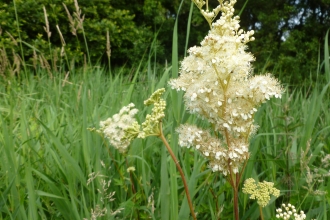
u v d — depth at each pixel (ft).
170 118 1.62
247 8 7.02
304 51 6.38
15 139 1.56
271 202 1.15
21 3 5.46
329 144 1.57
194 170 1.12
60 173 1.33
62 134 1.60
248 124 0.87
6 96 2.64
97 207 1.02
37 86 2.96
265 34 6.82
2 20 5.31
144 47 6.29
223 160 0.89
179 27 7.26
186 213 1.03
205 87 0.85
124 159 1.33
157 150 1.52
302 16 7.02
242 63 0.82
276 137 1.65
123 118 1.26
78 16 2.10
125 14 6.37
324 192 1.07
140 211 1.21
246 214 1.17
